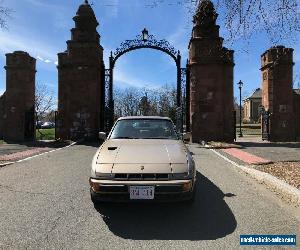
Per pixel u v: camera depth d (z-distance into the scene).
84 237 5.46
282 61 24.80
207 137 23.03
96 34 24.58
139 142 7.63
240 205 7.24
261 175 9.70
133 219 6.34
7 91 24.69
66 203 7.28
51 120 82.06
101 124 25.34
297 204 7.14
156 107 75.56
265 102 25.73
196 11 10.34
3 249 4.99
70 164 12.80
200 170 11.57
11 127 24.50
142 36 25.16
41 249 5.00
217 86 23.09
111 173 6.22
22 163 13.12
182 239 5.42
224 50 22.19
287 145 21.12
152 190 6.05
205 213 6.71
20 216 6.42
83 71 24.19
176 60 25.20
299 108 26.86
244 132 48.38
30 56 25.20
